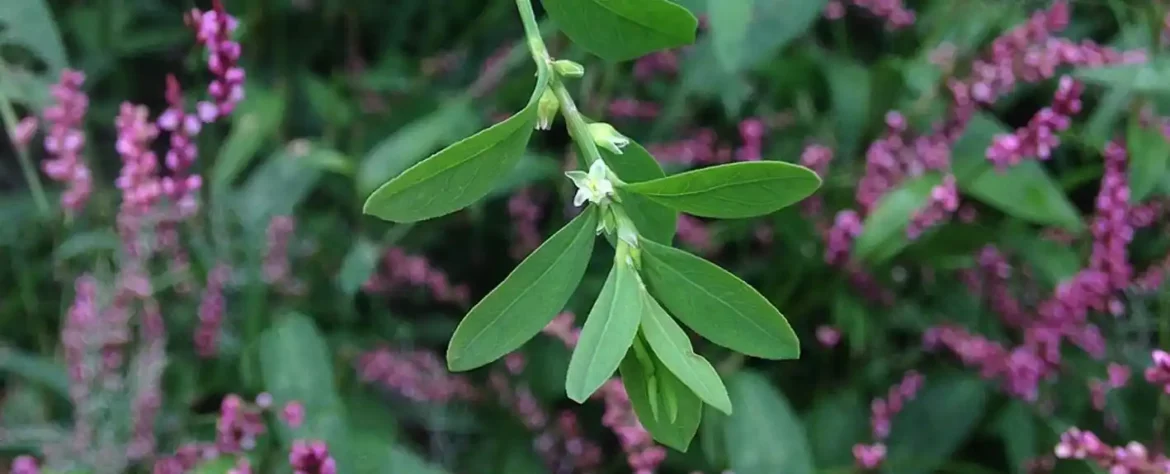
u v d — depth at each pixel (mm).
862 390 281
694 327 169
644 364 172
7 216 301
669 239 189
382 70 322
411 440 307
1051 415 267
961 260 276
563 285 167
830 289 282
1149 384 264
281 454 245
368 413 281
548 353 291
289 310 280
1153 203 255
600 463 293
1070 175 277
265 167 282
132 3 323
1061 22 252
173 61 338
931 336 271
